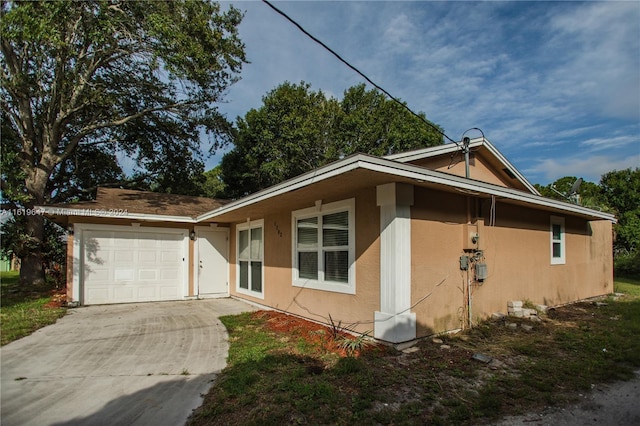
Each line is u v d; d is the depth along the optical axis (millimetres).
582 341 5516
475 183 5723
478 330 6078
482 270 6430
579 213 9047
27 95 11891
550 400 3496
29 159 12625
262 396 3539
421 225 5586
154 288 10367
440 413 3221
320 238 6887
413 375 4102
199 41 11570
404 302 5172
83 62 12219
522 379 3996
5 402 3549
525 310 7027
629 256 17828
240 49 13117
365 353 4867
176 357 4969
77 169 16141
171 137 17359
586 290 10070
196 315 8078
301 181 5492
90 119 14586
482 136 8414
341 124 21984
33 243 12469
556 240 9102
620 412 3279
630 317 7367
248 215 9336
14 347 5480
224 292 11359
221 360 4824
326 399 3441
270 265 8805
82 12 10312
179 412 3311
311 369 4293
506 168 9336
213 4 12109
